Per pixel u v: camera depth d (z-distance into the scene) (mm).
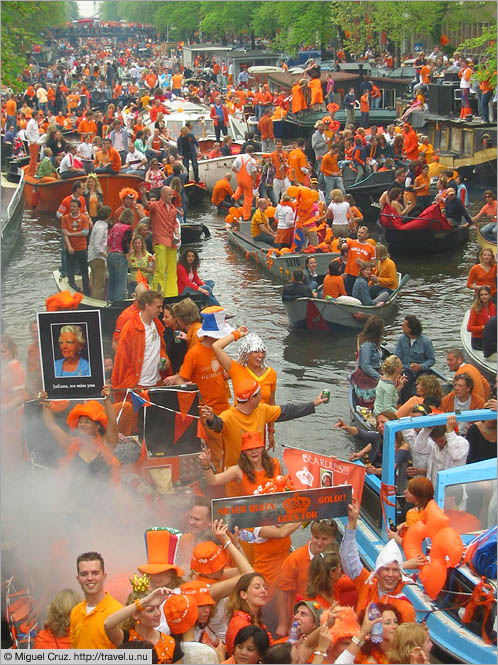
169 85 69500
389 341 21031
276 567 10336
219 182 36906
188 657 8266
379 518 11641
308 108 44344
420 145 36031
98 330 11453
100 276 22000
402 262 29344
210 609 8773
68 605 8539
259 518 9477
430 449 11469
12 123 47094
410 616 8883
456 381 13375
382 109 45188
